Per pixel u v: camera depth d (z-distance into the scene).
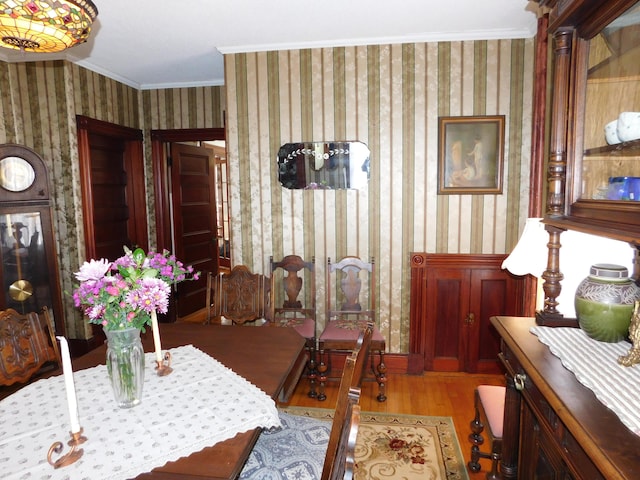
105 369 1.73
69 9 1.43
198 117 4.16
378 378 2.91
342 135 3.21
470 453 2.32
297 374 2.59
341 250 3.31
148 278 1.44
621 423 1.02
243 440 1.23
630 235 1.10
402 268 3.27
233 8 2.51
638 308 1.29
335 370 3.36
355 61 3.14
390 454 2.33
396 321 3.32
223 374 1.67
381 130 3.17
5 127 3.42
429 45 3.06
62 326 3.42
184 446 1.20
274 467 1.50
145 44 3.10
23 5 1.34
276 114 3.25
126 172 4.20
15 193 3.15
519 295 3.14
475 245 3.19
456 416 2.72
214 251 5.41
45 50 1.67
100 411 1.39
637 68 1.24
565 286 1.99
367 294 3.31
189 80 4.07
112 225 4.01
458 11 2.62
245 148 3.31
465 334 3.26
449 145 3.12
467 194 3.15
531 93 3.01
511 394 1.71
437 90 3.09
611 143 1.37
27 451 1.18
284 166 3.28
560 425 1.19
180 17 2.64
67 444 1.21
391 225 3.24
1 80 3.38
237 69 3.24
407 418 2.70
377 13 2.63
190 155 4.82
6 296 3.20
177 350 1.94
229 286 2.90
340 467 1.04
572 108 1.53
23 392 1.53
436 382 3.18
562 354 1.40
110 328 1.36
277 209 3.34
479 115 3.07
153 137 4.25
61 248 3.59
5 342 1.68
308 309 3.22
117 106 3.93
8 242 3.20
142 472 1.09
